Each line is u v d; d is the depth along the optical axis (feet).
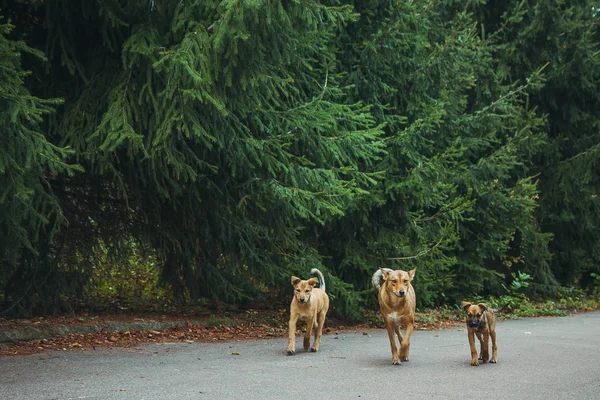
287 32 36.91
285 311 59.47
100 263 53.83
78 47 41.09
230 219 50.08
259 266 51.29
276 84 40.11
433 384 28.43
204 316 53.11
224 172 45.47
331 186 42.45
